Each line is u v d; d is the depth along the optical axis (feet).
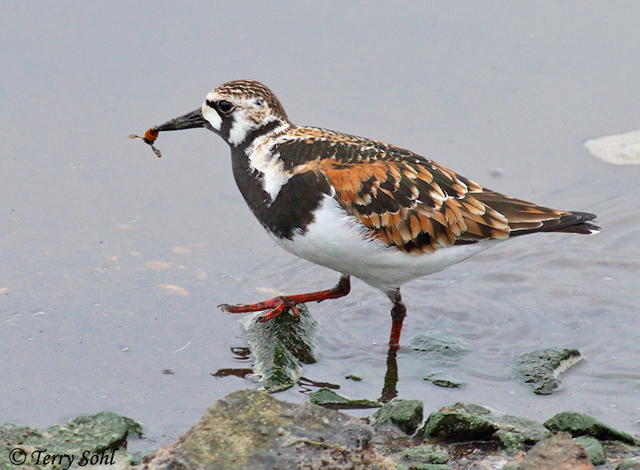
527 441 31.09
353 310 43.01
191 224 49.57
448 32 68.95
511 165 54.80
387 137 57.11
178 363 37.81
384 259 37.04
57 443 30.83
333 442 28.12
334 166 36.27
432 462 29.94
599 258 46.24
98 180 53.06
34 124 57.82
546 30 68.85
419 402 33.37
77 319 40.55
